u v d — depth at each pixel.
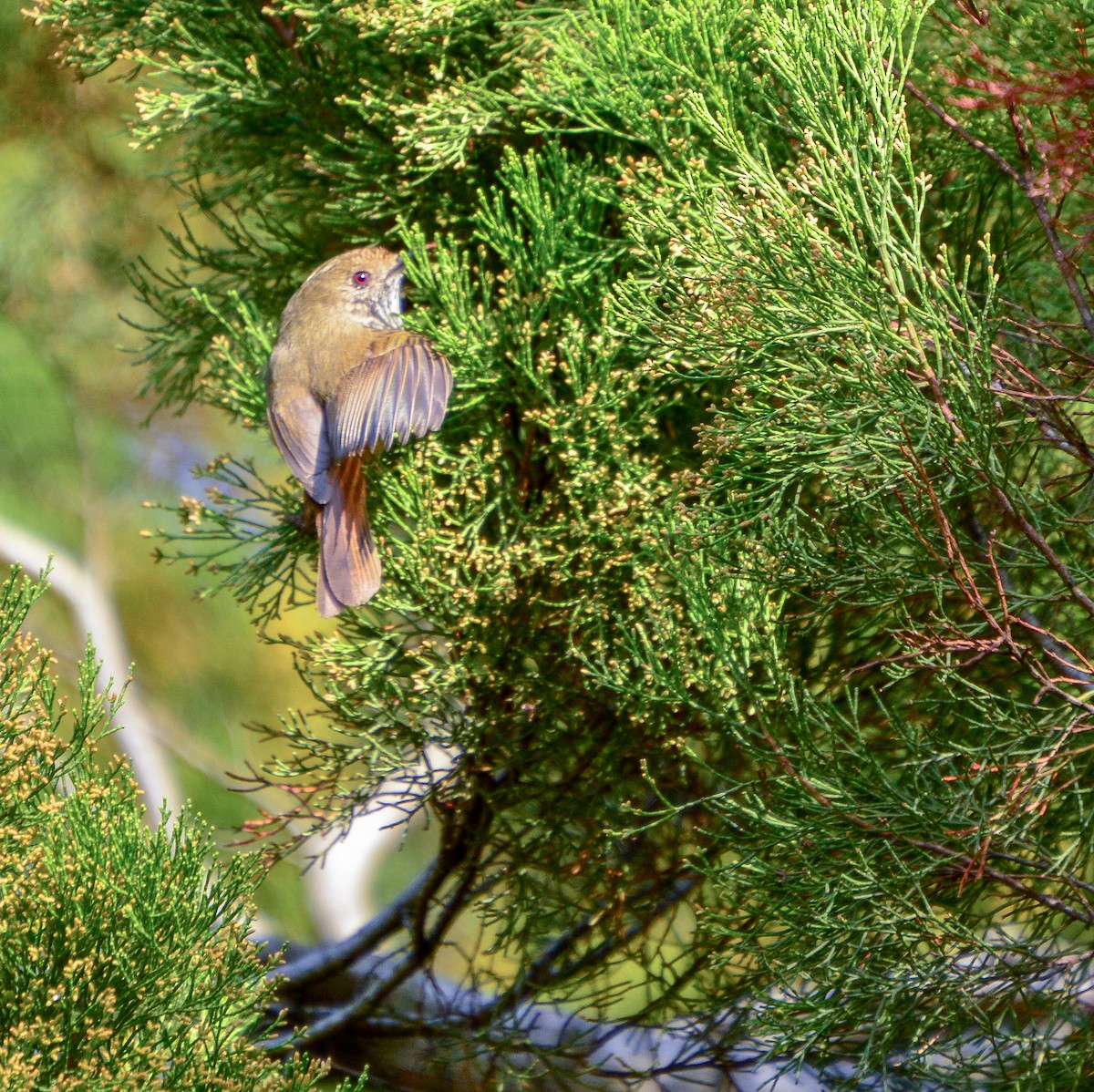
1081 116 5.50
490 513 6.87
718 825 6.68
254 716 16.30
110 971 4.99
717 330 5.50
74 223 12.78
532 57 6.82
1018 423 5.67
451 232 7.03
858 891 5.28
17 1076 4.66
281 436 6.75
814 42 5.51
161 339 8.07
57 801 5.33
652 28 6.19
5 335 15.07
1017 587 6.35
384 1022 7.75
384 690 6.64
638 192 6.32
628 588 6.15
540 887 6.81
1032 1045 5.29
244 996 5.26
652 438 6.62
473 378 6.59
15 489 16.28
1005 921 5.96
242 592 7.20
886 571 5.52
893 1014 5.45
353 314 6.92
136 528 16.53
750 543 5.69
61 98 12.05
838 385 5.43
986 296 5.77
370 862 15.40
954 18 6.03
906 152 5.41
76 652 16.09
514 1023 6.94
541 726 6.61
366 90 7.25
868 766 5.83
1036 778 5.18
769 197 5.50
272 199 9.08
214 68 7.45
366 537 6.38
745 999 6.63
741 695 5.96
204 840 5.47
